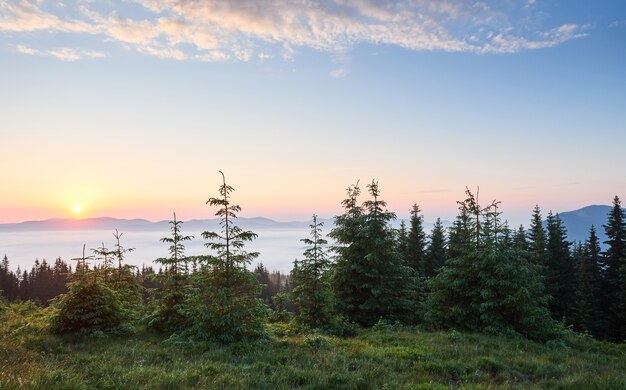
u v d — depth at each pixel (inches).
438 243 1736.0
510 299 661.9
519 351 529.7
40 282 3548.2
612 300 1680.6
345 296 835.4
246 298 552.1
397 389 334.6
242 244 557.0
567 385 368.8
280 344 514.6
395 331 685.9
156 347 491.5
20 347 459.5
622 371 464.8
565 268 1795.0
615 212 1772.9
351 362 422.0
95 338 535.2
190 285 591.8
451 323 728.3
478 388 346.6
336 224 878.4
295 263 717.3
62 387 294.2
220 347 488.7
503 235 740.7
